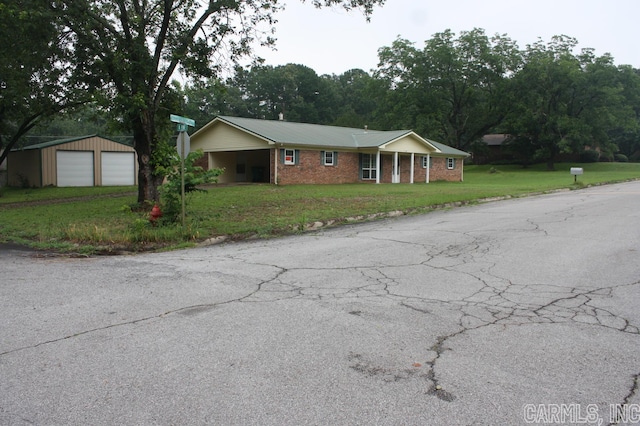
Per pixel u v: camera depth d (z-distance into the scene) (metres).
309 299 5.65
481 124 52.97
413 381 3.55
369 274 6.86
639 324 4.72
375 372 3.70
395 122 50.28
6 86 19.27
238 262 7.89
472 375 3.65
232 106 70.00
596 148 58.47
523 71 48.19
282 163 26.86
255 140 27.41
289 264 7.64
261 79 76.75
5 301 5.65
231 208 15.02
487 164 59.66
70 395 3.38
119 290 6.14
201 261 8.05
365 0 15.91
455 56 49.53
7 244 10.20
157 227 10.81
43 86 16.81
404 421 3.04
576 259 7.60
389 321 4.85
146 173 15.66
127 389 3.46
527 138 52.06
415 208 15.31
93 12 14.60
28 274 7.11
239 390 3.43
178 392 3.41
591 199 17.73
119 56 14.03
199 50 15.52
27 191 26.50
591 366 3.79
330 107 79.56
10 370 3.78
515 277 6.57
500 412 3.14
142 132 15.54
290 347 4.19
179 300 5.67
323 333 4.52
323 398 3.32
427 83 50.50
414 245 9.07
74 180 31.05
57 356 4.04
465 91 51.28
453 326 4.69
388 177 32.97
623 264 7.21
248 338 4.40
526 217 12.75
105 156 32.12
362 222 12.98
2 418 3.09
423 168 35.28
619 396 3.34
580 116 47.53
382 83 52.56
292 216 13.23
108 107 15.10
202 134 31.14
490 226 11.27
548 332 4.51
